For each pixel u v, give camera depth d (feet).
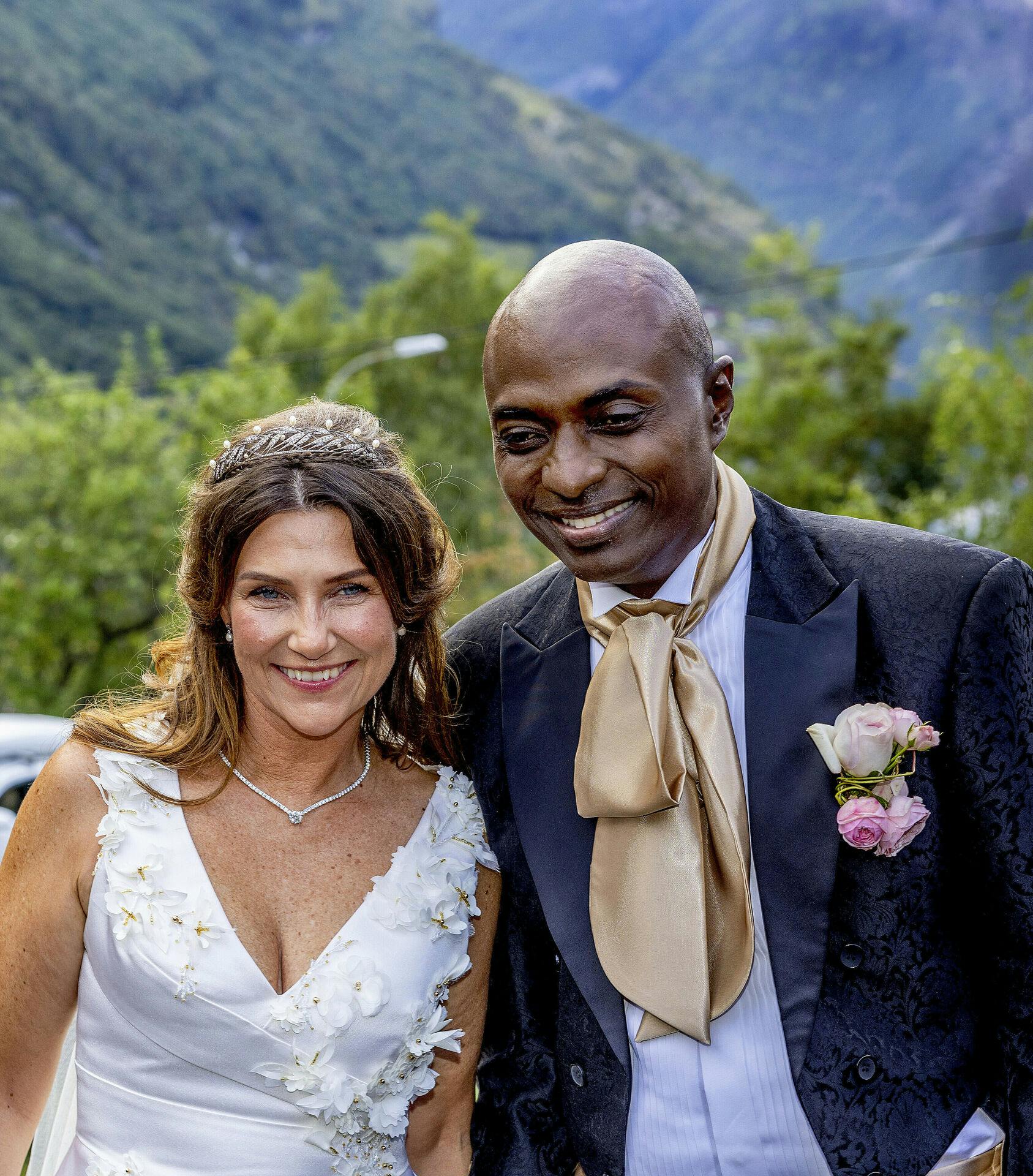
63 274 237.04
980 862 5.61
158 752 6.59
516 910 6.66
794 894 5.72
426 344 60.64
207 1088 6.32
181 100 368.68
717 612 6.14
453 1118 7.04
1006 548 47.34
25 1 349.20
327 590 6.17
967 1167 5.87
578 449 5.47
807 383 96.22
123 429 60.64
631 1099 6.00
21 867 6.43
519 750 6.44
